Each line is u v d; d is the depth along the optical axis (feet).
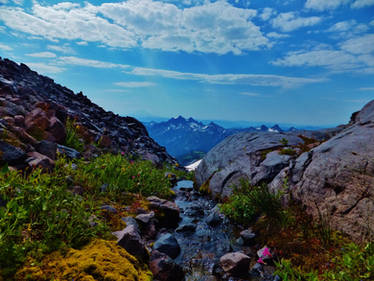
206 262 14.12
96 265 9.00
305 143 27.40
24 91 34.78
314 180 17.01
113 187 20.15
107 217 14.75
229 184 27.63
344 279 9.99
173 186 37.91
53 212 10.46
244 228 19.34
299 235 15.28
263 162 25.55
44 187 11.25
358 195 13.80
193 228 19.17
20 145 16.96
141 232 16.11
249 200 20.59
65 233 10.41
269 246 15.35
